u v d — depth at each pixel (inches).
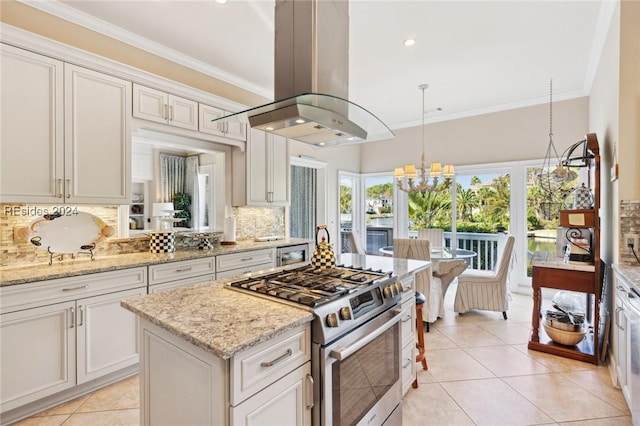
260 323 48.5
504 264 144.0
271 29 108.6
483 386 93.4
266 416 46.3
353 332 59.8
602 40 115.7
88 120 94.9
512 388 92.3
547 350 113.1
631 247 93.4
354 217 253.0
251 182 146.9
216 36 113.0
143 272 98.9
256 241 157.2
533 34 113.3
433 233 193.9
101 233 106.1
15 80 81.8
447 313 157.8
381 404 69.2
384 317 69.6
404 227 234.2
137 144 117.6
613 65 102.3
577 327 111.0
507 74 146.7
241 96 151.7
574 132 171.2
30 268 88.7
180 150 132.1
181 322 49.3
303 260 158.2
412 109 196.9
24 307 77.1
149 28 107.7
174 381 50.0
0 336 74.0
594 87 145.0
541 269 114.3
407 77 149.6
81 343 86.3
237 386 42.5
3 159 80.4
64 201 90.4
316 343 53.1
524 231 187.2
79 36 100.7
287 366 49.5
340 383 56.2
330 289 62.2
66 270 85.7
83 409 83.0
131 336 96.3
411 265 93.2
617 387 91.4
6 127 80.7
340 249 235.9
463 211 209.8
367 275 75.9
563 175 137.7
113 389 91.8
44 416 80.2
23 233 91.7
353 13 100.3
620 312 85.1
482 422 78.2
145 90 108.2
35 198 85.6
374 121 74.0
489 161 196.7
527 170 187.0
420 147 223.1
